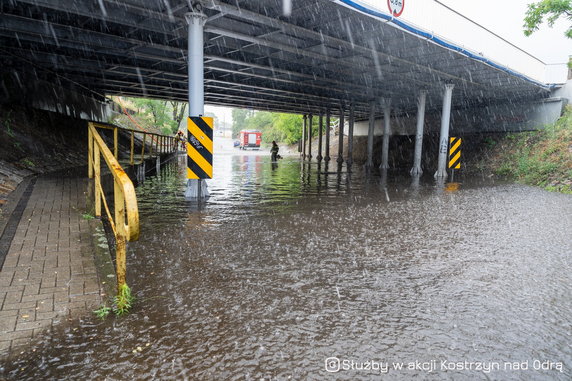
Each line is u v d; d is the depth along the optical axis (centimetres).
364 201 911
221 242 509
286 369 227
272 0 891
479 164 2011
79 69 1641
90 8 919
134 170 1130
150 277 371
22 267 349
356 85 1862
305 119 3747
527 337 272
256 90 2170
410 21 1051
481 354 249
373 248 495
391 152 3123
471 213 759
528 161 1634
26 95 1447
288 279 377
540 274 404
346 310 310
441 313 309
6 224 470
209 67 1489
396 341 264
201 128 867
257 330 274
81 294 310
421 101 1956
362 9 913
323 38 1084
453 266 427
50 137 1285
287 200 902
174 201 848
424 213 755
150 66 1559
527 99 2167
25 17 988
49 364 224
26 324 263
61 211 548
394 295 343
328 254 465
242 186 1184
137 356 235
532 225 648
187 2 825
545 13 1447
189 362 231
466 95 2139
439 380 220
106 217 559
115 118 3253
